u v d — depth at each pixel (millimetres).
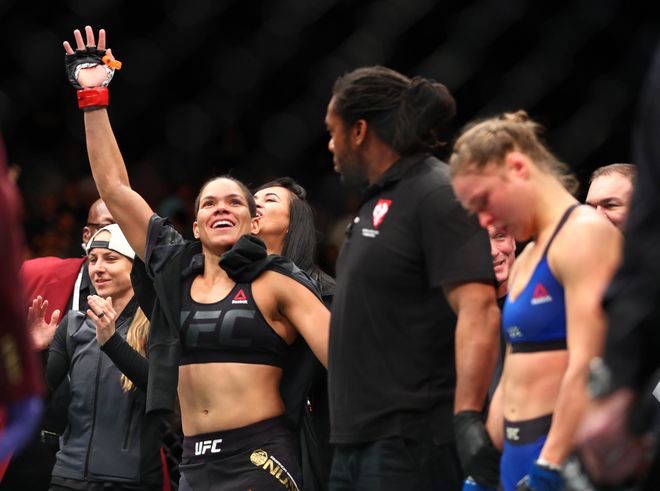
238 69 10805
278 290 6285
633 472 3248
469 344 4902
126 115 11367
